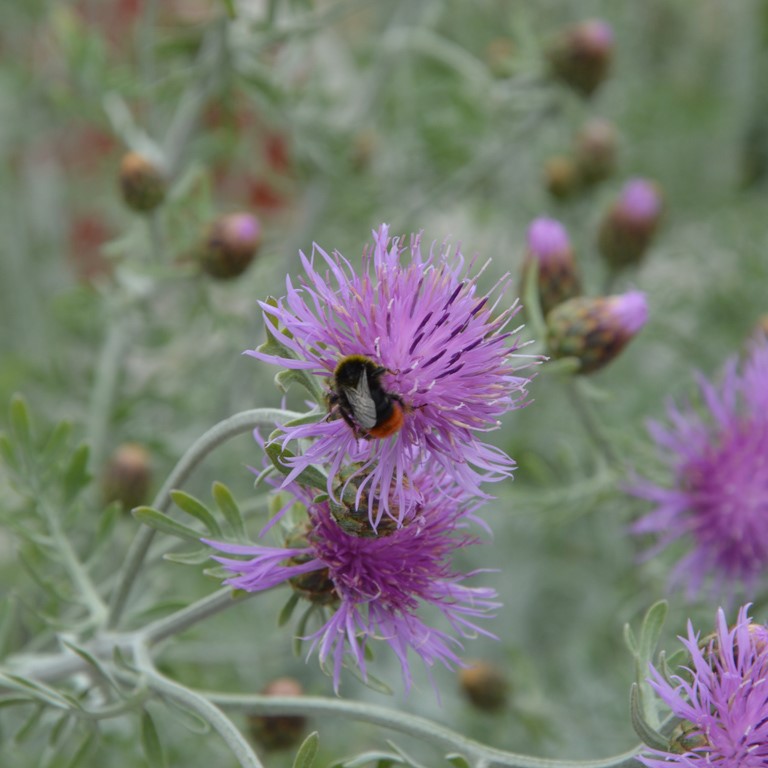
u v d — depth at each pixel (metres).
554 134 10.20
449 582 3.96
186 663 6.75
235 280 6.66
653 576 6.41
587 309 5.48
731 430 5.77
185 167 8.13
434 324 3.50
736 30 11.57
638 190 7.34
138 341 7.85
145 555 4.36
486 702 7.02
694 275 9.48
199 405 7.92
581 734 7.62
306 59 9.34
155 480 7.65
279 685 5.70
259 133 9.59
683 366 8.65
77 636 4.66
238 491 7.96
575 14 10.46
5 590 7.64
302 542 3.83
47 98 9.71
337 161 8.09
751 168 12.34
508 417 8.45
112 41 10.41
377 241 3.61
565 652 8.74
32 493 4.89
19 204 9.97
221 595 4.15
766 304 8.89
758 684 3.47
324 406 3.48
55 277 10.23
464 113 8.88
